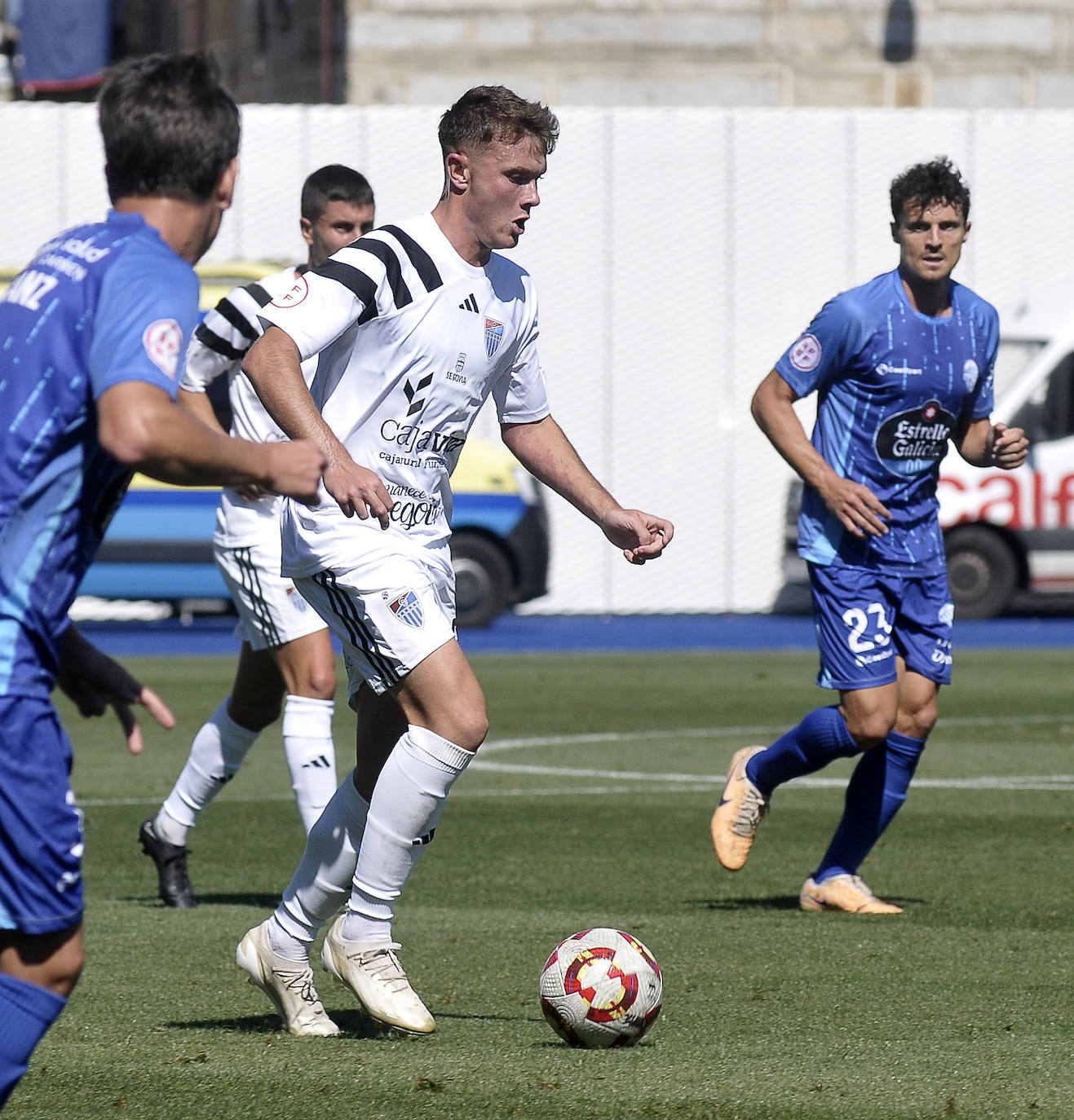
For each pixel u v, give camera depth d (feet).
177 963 67.31
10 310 37.40
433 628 55.21
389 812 54.75
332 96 292.61
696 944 71.15
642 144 256.73
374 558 55.47
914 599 78.54
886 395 77.25
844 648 76.89
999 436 79.56
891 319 77.15
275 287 54.65
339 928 56.08
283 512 57.57
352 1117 46.98
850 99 300.81
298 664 76.89
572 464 61.46
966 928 74.49
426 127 253.44
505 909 78.74
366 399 56.08
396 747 55.16
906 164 260.42
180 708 152.35
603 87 296.30
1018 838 97.30
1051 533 234.17
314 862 55.98
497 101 56.13
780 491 258.78
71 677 39.55
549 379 256.93
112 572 200.95
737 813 79.92
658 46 297.33
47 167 249.96
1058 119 261.24
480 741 55.11
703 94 298.56
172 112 37.70
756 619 253.44
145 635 219.82
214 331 54.54
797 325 259.60
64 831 37.50
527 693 165.68
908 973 65.57
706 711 153.69
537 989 62.85
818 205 259.60
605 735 139.54
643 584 257.14
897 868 88.74
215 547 78.13
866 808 79.15
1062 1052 54.08
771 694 164.86
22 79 304.30
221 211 39.11
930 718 78.74
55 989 38.29
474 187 56.29
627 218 256.93
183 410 36.60
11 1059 37.91
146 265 36.81
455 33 292.61
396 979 55.88
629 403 257.55
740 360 259.19
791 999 61.36
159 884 81.20
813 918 76.95
